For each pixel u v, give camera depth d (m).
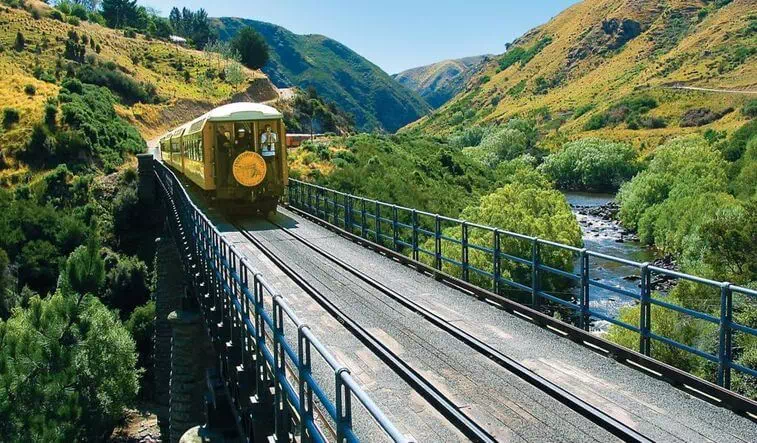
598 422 6.39
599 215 61.94
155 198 41.34
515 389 7.29
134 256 37.12
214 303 11.59
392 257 15.45
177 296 26.34
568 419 6.50
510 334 9.22
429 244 28.72
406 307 10.93
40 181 43.75
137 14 139.25
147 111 77.88
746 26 145.75
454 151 63.44
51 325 21.52
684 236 37.97
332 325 10.02
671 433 6.06
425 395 7.21
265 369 7.36
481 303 10.99
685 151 60.53
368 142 52.06
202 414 14.88
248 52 126.31
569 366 7.89
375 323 9.92
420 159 53.56
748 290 6.40
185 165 28.06
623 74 157.50
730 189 48.19
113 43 102.44
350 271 14.00
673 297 22.45
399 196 40.06
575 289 32.62
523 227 31.95
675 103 117.69
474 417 6.56
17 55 77.81
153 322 30.86
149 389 28.66
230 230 20.30
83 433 20.84
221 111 21.69
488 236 31.11
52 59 80.12
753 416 6.34
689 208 40.78
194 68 105.50
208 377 10.47
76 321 22.30
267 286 6.70
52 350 20.78
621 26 185.50
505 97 190.12
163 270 26.42
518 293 27.73
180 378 14.96
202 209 24.83
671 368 7.34
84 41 92.94
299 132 92.62
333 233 19.64
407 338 9.16
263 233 19.62
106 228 40.66
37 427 18.59
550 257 30.64
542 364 7.98
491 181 57.00
